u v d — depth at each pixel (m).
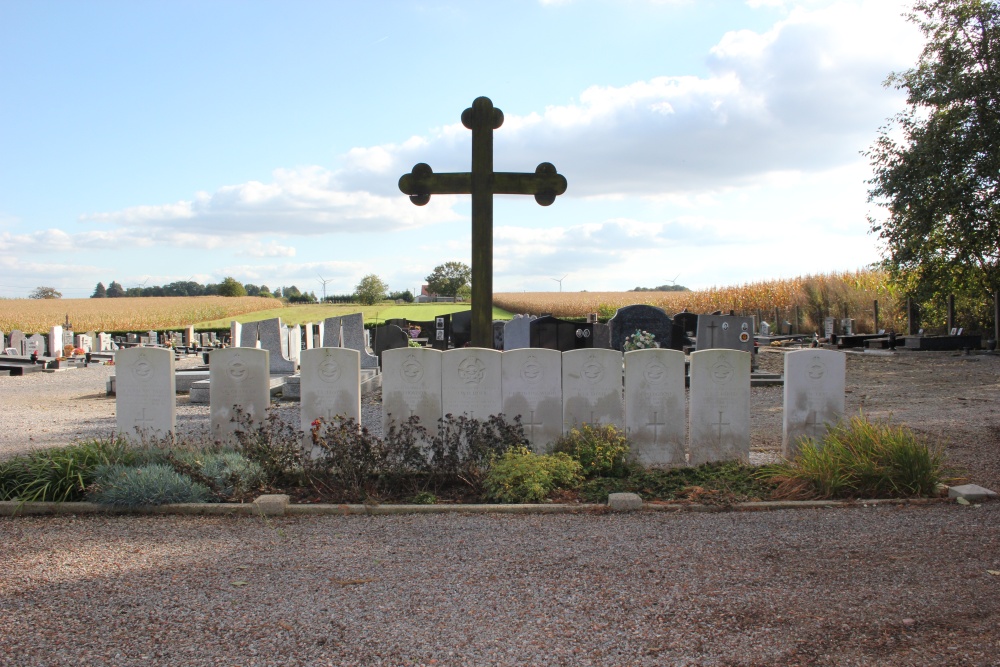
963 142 22.88
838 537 5.43
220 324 55.81
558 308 60.56
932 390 15.30
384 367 8.47
